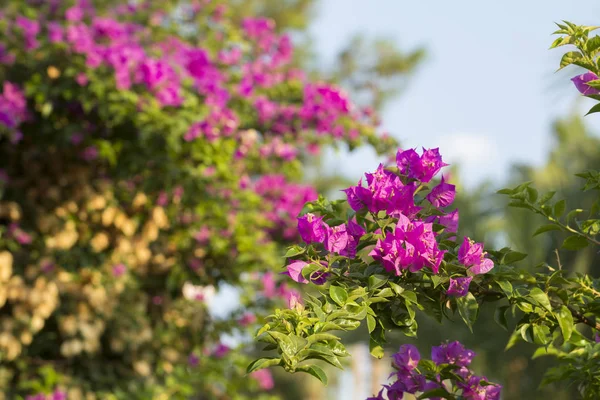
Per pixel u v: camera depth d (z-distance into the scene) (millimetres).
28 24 4926
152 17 6148
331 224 2105
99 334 4945
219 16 6172
